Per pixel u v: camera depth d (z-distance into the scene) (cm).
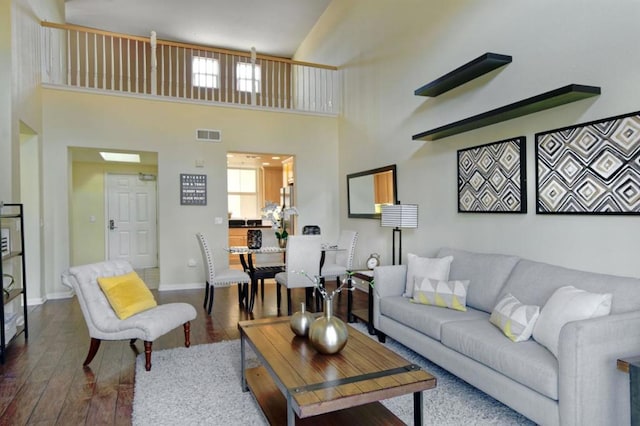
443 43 414
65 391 264
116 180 771
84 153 618
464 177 381
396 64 502
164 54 841
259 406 228
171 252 593
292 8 709
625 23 246
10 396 257
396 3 502
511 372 212
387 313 339
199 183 604
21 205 368
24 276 370
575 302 209
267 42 838
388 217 431
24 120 449
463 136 384
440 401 244
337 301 514
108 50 800
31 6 481
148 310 325
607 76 255
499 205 339
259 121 639
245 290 493
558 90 259
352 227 630
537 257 306
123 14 721
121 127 565
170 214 592
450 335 259
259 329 263
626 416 187
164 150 588
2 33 400
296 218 668
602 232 259
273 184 1010
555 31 291
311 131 670
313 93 766
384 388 177
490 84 352
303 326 244
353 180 620
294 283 448
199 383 272
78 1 670
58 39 621
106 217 765
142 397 252
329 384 180
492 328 253
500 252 342
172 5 690
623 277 227
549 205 295
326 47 720
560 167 286
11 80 402
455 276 338
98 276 322
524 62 317
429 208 437
